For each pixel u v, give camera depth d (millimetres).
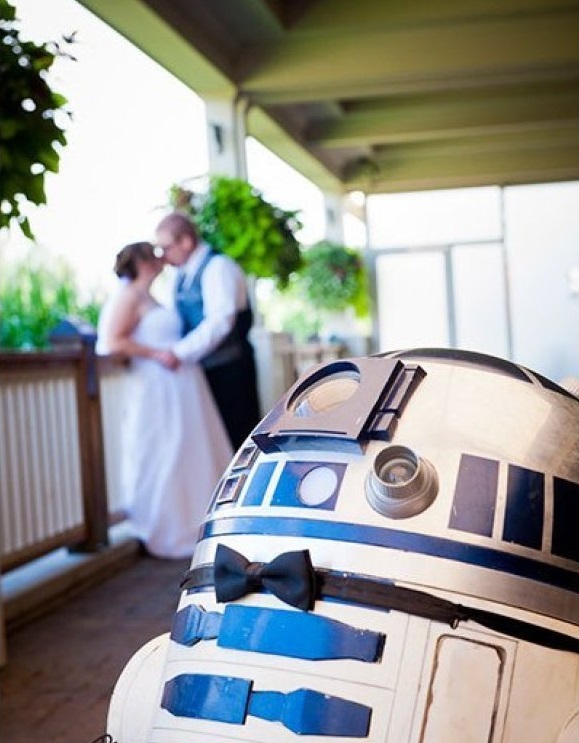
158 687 1562
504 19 9047
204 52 8125
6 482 4980
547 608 1353
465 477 1400
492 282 16781
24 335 7547
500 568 1353
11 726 3352
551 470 1437
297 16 8977
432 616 1325
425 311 16906
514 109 12227
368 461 1432
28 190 2596
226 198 7930
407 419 1465
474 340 16859
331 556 1382
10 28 2584
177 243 6234
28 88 2562
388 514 1382
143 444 6258
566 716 1312
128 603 5090
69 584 5309
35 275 7930
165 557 6270
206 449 6238
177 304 6367
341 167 15039
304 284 14789
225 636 1411
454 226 16828
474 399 1489
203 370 6336
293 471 1479
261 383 8492
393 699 1306
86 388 5883
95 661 4078
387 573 1352
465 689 1308
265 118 10438
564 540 1395
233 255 7902
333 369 1590
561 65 9188
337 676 1327
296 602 1359
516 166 15297
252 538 1452
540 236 16734
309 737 1312
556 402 1526
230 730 1360
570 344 16703
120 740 1603
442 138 13820
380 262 16938
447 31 9102
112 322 6188
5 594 4758
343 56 9188
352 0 8922
